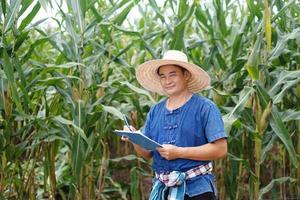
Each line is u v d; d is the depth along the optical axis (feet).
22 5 10.06
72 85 11.35
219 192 13.62
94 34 12.13
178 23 11.81
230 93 12.76
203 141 7.87
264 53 11.50
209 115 7.73
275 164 16.49
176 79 7.95
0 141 10.78
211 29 13.03
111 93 11.94
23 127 10.94
